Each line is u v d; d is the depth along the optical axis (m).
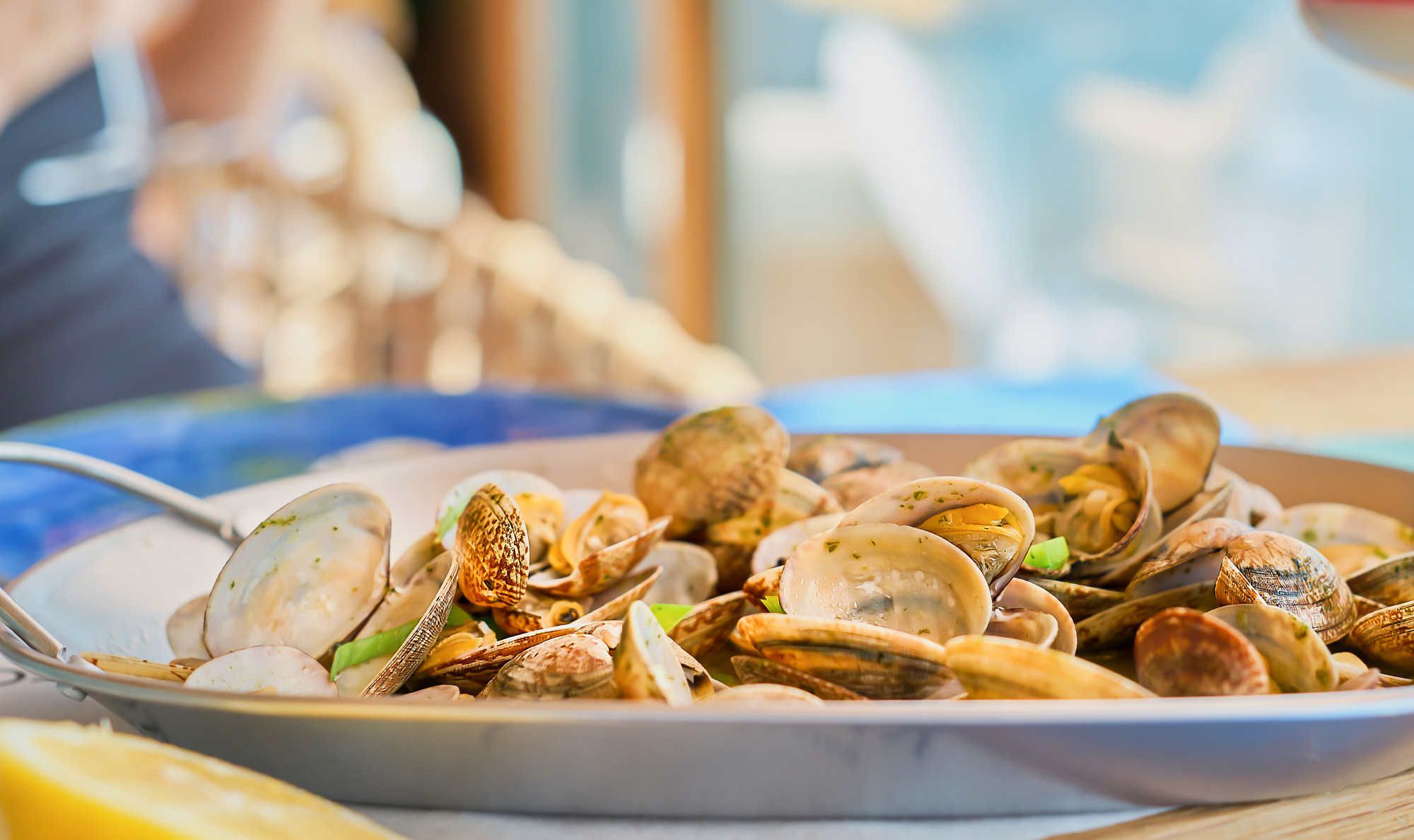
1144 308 2.29
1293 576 0.58
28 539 0.74
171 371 1.61
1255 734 0.53
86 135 1.51
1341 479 0.66
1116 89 2.24
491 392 1.03
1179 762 0.53
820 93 2.79
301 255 1.75
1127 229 2.28
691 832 0.54
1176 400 0.63
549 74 3.57
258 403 1.00
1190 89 2.11
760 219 2.97
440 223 1.70
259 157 1.77
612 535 0.63
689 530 0.64
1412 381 0.98
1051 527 0.63
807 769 0.53
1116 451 0.62
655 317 1.64
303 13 1.82
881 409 0.95
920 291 2.73
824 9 2.73
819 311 2.92
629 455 0.69
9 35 1.33
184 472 0.83
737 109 2.92
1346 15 0.62
